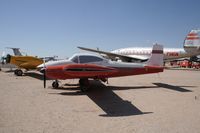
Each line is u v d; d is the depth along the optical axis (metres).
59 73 10.30
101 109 7.04
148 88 11.72
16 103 7.73
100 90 10.93
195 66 37.66
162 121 5.75
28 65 18.81
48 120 5.77
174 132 4.91
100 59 11.23
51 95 9.41
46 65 10.68
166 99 8.73
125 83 13.83
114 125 5.39
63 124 5.44
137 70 11.84
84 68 9.91
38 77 17.36
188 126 5.34
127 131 4.96
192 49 33.62
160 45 12.29
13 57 19.00
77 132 4.88
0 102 7.86
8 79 15.75
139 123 5.56
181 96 9.39
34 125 5.34
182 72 25.27
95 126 5.30
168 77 18.38
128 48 35.25
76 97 9.03
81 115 6.30
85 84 10.43
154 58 12.22
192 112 6.70
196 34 33.53
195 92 10.45
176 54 34.12
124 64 11.62
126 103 7.96
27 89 10.96
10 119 5.82
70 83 13.34
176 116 6.24
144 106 7.50
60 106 7.38
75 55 10.94
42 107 7.20
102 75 10.34
